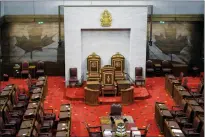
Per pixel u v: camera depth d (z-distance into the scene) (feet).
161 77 69.87
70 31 61.77
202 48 70.18
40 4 67.15
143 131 46.98
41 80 60.03
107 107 55.52
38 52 69.36
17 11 67.26
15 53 69.10
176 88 55.72
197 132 42.32
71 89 62.18
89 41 63.00
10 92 52.01
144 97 58.44
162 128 45.44
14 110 49.06
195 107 46.80
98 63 63.21
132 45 62.80
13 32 68.18
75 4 66.90
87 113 53.21
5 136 41.63
